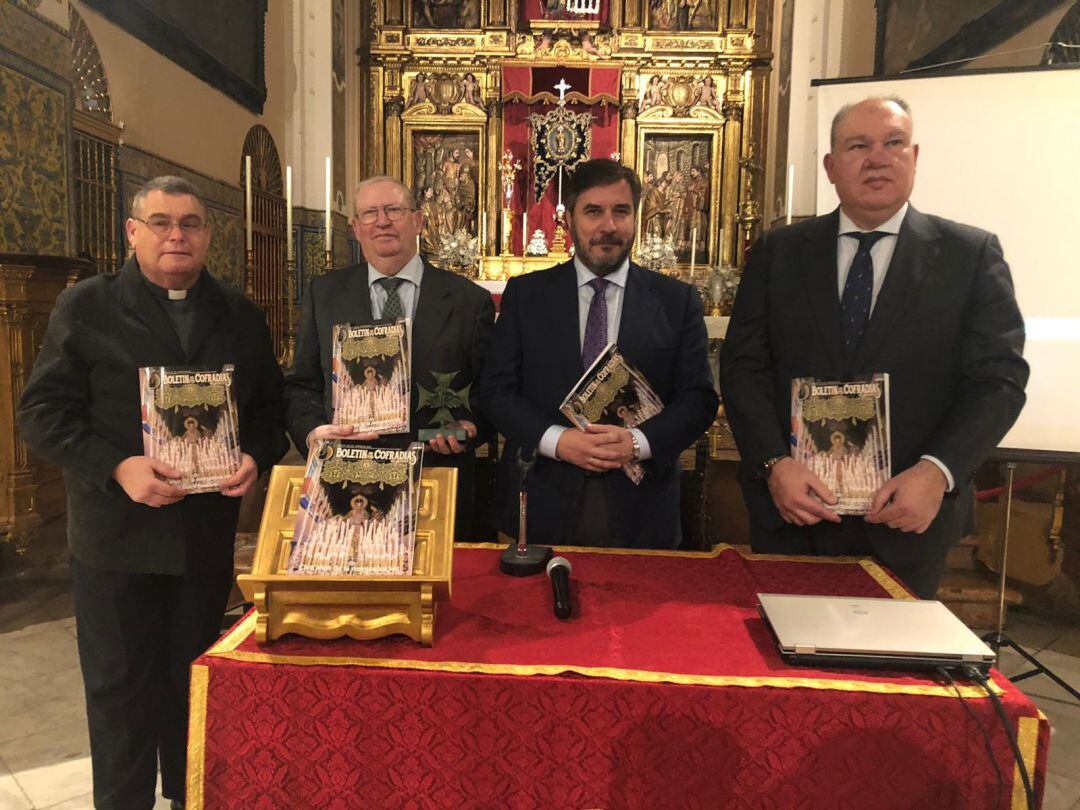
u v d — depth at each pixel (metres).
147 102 4.91
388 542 1.31
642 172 8.53
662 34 8.36
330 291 2.26
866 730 1.14
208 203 5.79
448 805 1.20
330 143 7.63
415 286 2.27
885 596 1.53
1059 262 2.28
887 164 1.64
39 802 2.17
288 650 1.26
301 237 7.57
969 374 1.68
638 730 1.17
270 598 1.28
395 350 1.87
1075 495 3.53
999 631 2.70
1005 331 1.65
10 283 3.17
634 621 1.40
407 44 8.47
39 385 1.69
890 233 1.75
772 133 8.25
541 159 8.45
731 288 6.82
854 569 1.69
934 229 1.76
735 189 8.45
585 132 8.38
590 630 1.36
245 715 1.21
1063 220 2.27
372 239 2.17
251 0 6.52
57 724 2.57
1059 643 3.34
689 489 2.68
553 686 1.17
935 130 2.37
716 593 1.54
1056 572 3.60
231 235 6.21
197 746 1.22
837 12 7.22
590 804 1.18
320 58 7.55
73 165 3.93
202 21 5.64
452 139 8.61
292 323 4.14
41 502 3.47
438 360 2.21
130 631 1.78
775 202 8.06
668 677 1.17
